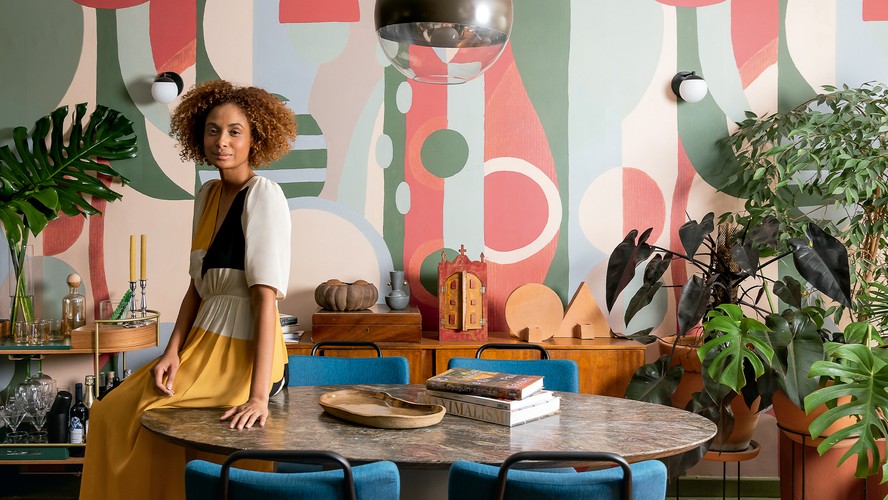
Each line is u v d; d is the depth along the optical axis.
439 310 3.95
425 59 2.34
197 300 2.73
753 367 3.37
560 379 3.15
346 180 4.19
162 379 2.49
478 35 2.28
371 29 4.17
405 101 4.19
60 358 4.16
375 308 4.02
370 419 2.30
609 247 4.23
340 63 4.17
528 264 4.22
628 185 4.22
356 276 4.21
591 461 1.89
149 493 2.39
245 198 2.52
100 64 4.14
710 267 3.76
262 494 1.81
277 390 2.67
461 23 2.23
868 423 2.91
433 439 2.20
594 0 4.20
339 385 2.92
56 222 4.13
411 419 2.29
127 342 3.83
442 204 4.21
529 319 4.04
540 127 4.21
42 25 4.13
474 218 4.22
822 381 3.24
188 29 4.14
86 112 4.14
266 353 2.43
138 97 4.14
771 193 3.98
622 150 4.22
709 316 3.43
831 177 3.79
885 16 4.18
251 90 2.60
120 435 2.46
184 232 4.17
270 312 2.45
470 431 2.28
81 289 4.16
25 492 4.14
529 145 4.21
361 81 4.18
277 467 2.62
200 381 2.48
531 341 3.92
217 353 2.52
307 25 4.16
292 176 4.19
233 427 2.27
